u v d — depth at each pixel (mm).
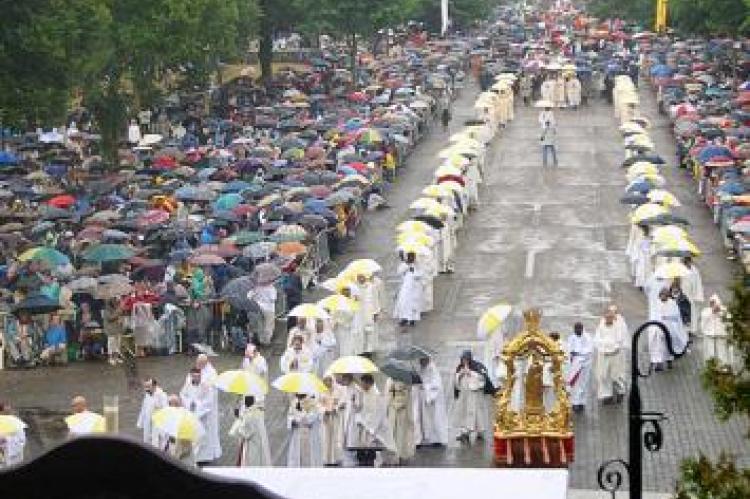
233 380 73125
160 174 155375
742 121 181625
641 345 99938
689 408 86250
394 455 76875
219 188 143000
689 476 34438
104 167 165875
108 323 101562
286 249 115250
